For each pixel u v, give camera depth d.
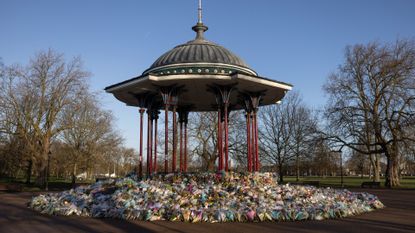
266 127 59.53
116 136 59.97
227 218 14.48
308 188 20.83
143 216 15.09
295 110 59.00
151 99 24.03
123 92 23.56
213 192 17.28
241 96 24.33
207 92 23.77
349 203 18.53
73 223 14.50
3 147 47.97
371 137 50.62
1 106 44.16
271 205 15.81
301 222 14.41
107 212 16.19
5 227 13.80
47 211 18.03
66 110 47.91
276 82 22.05
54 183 57.59
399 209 20.16
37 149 47.16
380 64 45.91
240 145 50.75
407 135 44.28
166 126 22.14
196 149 49.97
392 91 44.91
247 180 19.38
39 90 46.25
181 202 16.00
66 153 57.31
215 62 21.67
